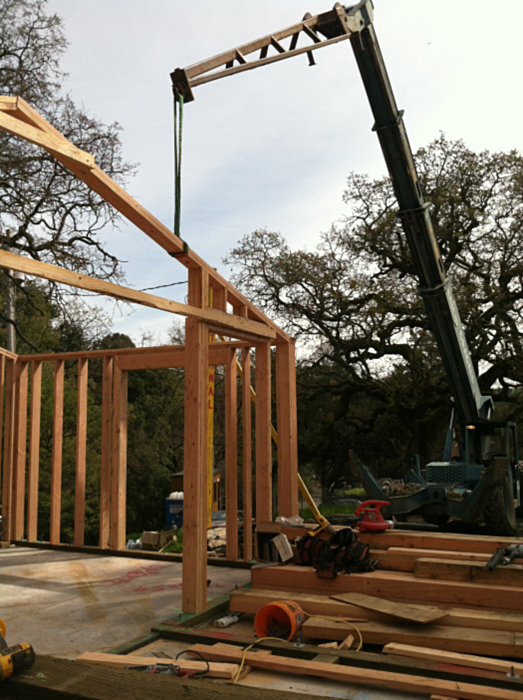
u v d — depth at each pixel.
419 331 18.48
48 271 3.12
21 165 12.09
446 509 9.82
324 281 18.61
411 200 8.29
